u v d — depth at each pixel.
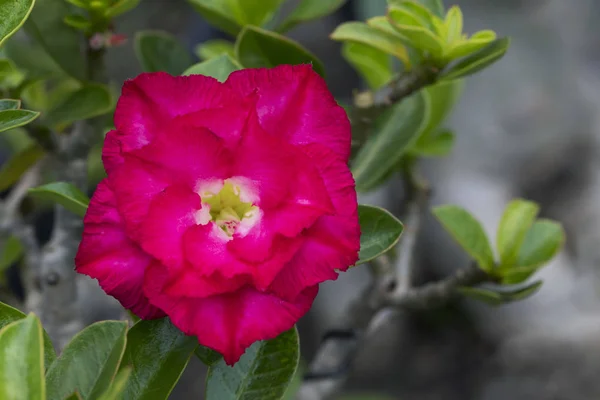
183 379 1.32
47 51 0.60
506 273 0.61
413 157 0.69
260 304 0.53
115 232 0.53
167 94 0.53
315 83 0.53
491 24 1.28
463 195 1.20
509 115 1.23
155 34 0.66
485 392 1.20
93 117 0.61
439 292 0.63
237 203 0.53
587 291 1.19
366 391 1.33
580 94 1.25
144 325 0.55
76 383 0.52
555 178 1.24
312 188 0.52
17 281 0.99
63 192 0.56
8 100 0.55
